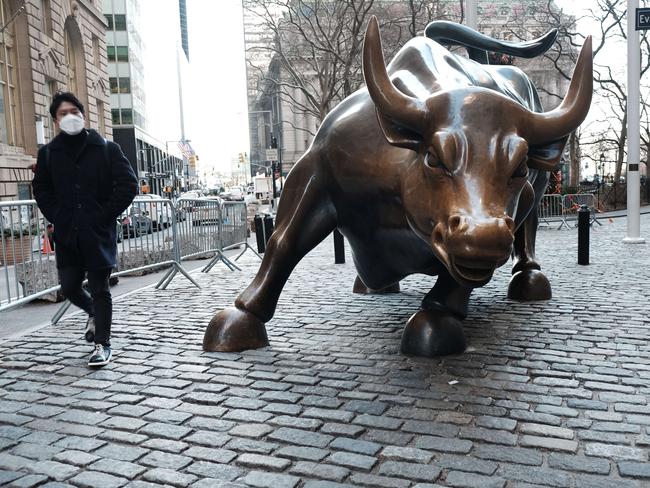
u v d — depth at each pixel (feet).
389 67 15.44
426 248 13.41
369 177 13.60
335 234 33.60
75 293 15.48
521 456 9.46
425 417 11.04
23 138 85.35
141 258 27.53
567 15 105.09
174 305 22.54
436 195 11.00
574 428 10.47
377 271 15.39
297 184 15.60
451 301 15.03
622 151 100.63
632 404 11.49
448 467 9.14
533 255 21.85
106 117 129.18
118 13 185.98
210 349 15.69
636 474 8.77
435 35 21.09
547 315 18.88
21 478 9.09
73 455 9.85
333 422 10.94
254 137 255.09
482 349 15.25
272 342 16.42
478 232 9.86
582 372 13.39
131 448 10.09
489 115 10.97
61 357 15.61
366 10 64.03
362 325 18.24
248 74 138.92
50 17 96.02
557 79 128.98
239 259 39.52
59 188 14.67
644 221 64.85
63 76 100.78
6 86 81.61
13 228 19.77
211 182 564.30
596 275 26.81
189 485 8.83
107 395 12.61
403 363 14.26
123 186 14.87
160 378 13.65
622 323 17.67
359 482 8.77
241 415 11.35
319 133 15.43
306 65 107.55
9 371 14.53
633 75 39.40
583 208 30.58
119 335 17.67
